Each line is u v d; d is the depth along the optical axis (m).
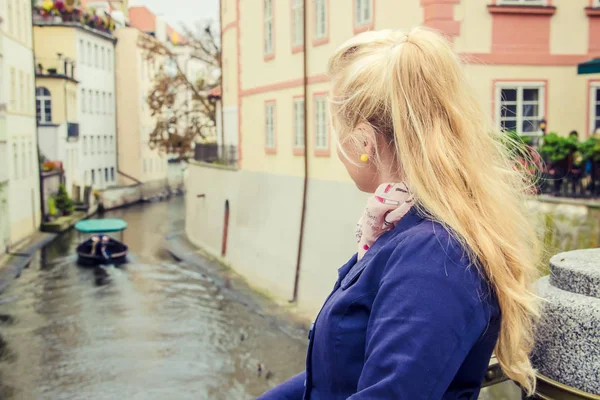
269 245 22.31
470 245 1.16
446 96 1.23
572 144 11.09
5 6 33.59
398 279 1.17
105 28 59.00
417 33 1.30
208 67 44.47
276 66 21.89
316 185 18.78
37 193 39.16
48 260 31.55
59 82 49.06
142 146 62.81
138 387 15.25
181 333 18.97
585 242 10.20
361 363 1.24
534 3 13.43
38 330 19.91
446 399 1.21
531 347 1.28
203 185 31.95
